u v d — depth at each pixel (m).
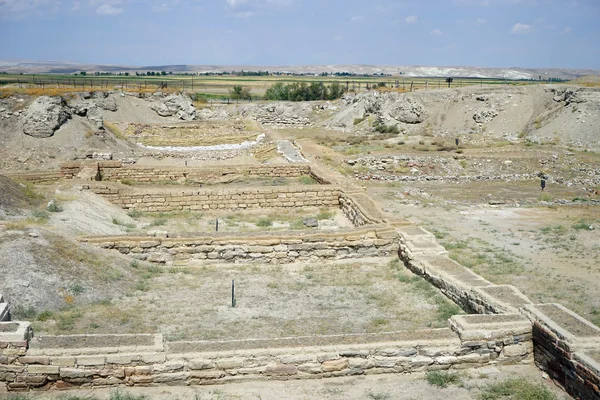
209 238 20.23
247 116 76.12
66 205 24.19
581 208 31.58
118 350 10.99
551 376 11.42
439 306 15.72
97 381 10.91
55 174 33.59
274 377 11.30
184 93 74.00
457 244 23.48
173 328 14.05
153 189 28.72
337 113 81.50
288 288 17.73
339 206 29.67
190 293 17.05
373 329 14.03
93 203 26.16
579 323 11.63
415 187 39.69
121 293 16.58
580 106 57.75
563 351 10.99
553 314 12.13
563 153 48.53
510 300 13.74
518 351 12.04
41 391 10.81
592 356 10.55
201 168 35.75
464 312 15.05
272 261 20.47
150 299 16.30
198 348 11.35
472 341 11.84
